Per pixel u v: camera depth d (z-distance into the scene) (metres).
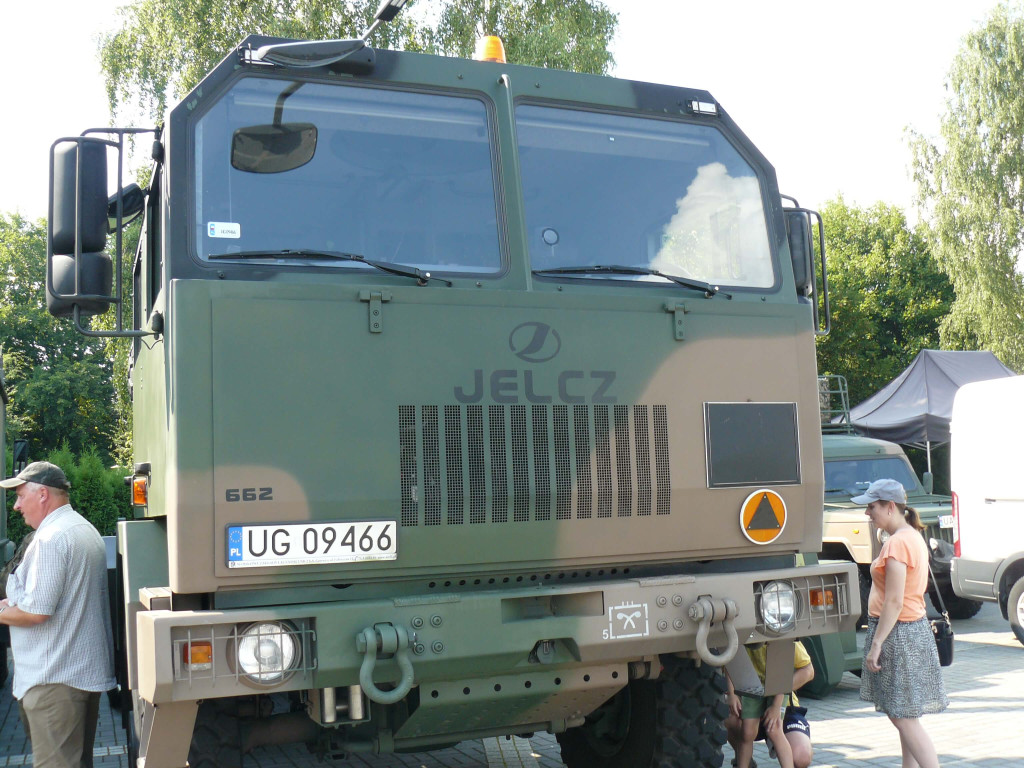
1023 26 29.50
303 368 3.96
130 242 8.20
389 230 4.37
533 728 4.71
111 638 5.07
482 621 4.00
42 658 4.81
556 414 4.30
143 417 5.37
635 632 4.22
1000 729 7.04
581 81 4.88
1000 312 29.05
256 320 3.93
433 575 4.09
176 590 3.74
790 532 4.71
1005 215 28.84
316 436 3.95
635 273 4.70
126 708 5.45
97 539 5.03
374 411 4.04
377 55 4.52
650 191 4.89
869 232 41.09
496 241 4.51
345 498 3.96
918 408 18.03
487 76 4.69
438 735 4.54
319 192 4.31
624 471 4.39
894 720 5.31
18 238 45.38
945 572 12.65
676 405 4.52
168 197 4.09
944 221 29.81
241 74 4.30
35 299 44.97
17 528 15.81
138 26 21.16
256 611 3.75
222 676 3.70
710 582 4.38
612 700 5.42
